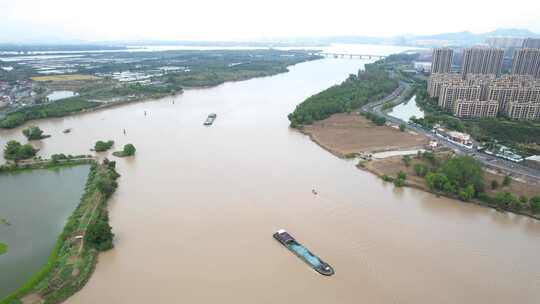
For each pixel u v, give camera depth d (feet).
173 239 384.47
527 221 431.43
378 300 307.99
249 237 389.39
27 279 324.60
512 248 380.78
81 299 304.50
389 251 370.73
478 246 382.42
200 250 367.25
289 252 366.02
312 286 322.55
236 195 479.82
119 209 444.14
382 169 569.64
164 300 304.30
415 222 424.05
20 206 459.73
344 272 339.98
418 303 306.35
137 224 411.54
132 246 372.38
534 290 323.16
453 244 384.68
